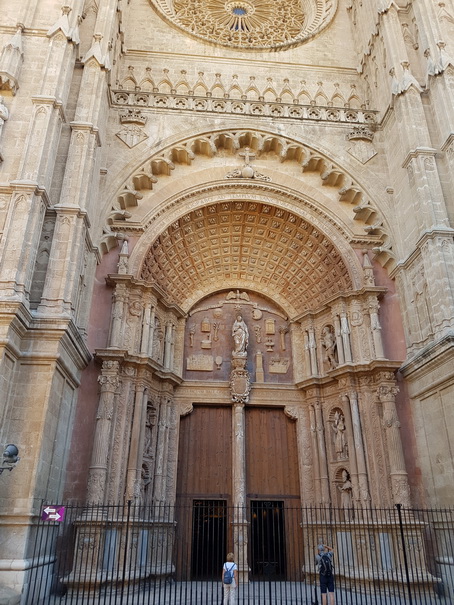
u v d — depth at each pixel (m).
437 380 13.37
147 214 16.58
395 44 18.08
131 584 12.26
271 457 16.84
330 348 16.77
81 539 11.93
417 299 15.29
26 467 10.37
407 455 14.32
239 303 19.16
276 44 21.95
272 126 18.25
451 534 12.31
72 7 15.80
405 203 16.41
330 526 13.41
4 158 12.86
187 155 17.44
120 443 13.84
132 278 15.36
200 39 21.17
